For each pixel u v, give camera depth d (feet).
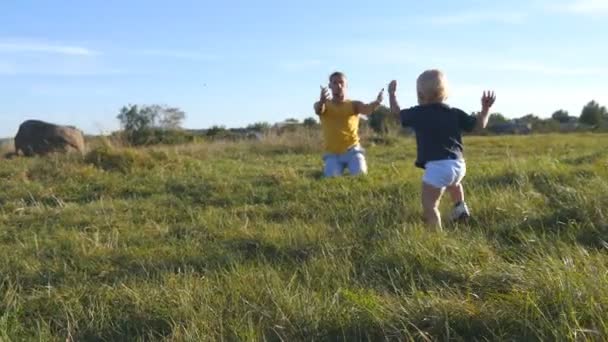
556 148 55.11
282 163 41.93
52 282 16.16
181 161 36.99
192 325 12.45
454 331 11.77
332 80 31.37
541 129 120.47
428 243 16.61
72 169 33.19
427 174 18.89
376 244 17.49
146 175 32.68
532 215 19.42
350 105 31.30
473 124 19.03
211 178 31.22
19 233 21.30
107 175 32.60
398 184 25.54
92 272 16.94
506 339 11.40
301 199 25.13
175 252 18.15
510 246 17.15
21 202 26.37
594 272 12.89
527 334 11.34
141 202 26.17
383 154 50.72
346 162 31.63
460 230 18.56
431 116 18.92
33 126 54.39
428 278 14.69
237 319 12.88
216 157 46.14
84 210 24.54
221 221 21.77
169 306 13.76
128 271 16.69
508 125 117.91
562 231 18.10
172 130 81.82
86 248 18.80
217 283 15.01
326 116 31.48
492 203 20.66
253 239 19.12
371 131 66.85
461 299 13.06
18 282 16.07
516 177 24.95
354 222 20.56
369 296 13.69
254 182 29.81
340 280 14.98
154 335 12.80
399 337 11.78
